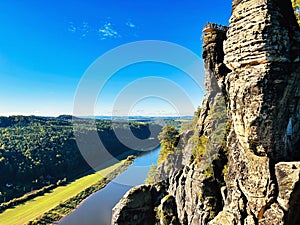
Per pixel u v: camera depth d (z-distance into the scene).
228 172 24.89
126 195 36.41
